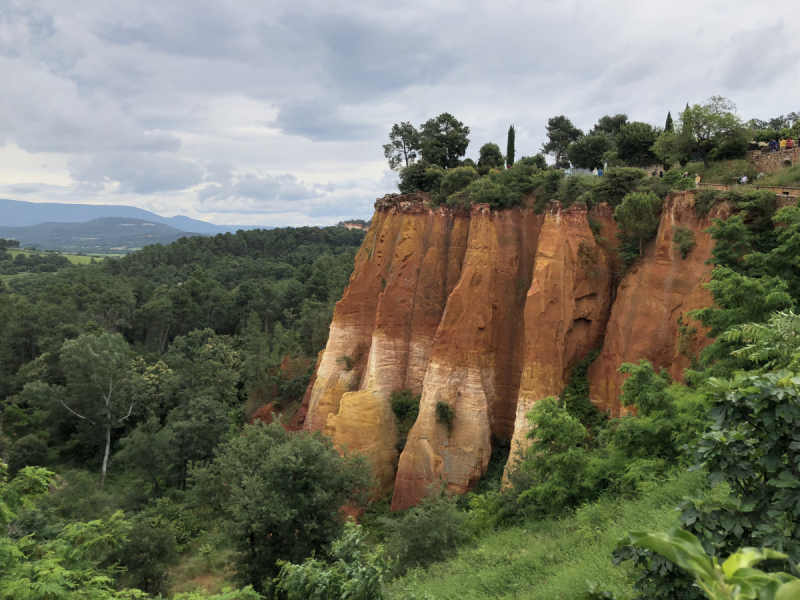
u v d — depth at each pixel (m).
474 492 32.34
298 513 25.42
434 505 24.47
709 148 42.28
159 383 63.69
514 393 35.06
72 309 85.19
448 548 22.06
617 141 52.62
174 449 47.28
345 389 43.53
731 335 12.30
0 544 12.80
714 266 25.92
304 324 80.50
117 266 145.38
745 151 40.25
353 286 46.16
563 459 19.39
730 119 39.22
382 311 40.56
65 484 48.81
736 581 2.76
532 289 31.77
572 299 32.72
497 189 37.09
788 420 5.94
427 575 19.20
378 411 38.47
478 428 33.66
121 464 55.72
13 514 13.60
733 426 6.63
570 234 33.22
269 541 25.80
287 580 12.99
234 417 61.25
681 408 18.83
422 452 34.31
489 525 22.80
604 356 31.41
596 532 15.73
